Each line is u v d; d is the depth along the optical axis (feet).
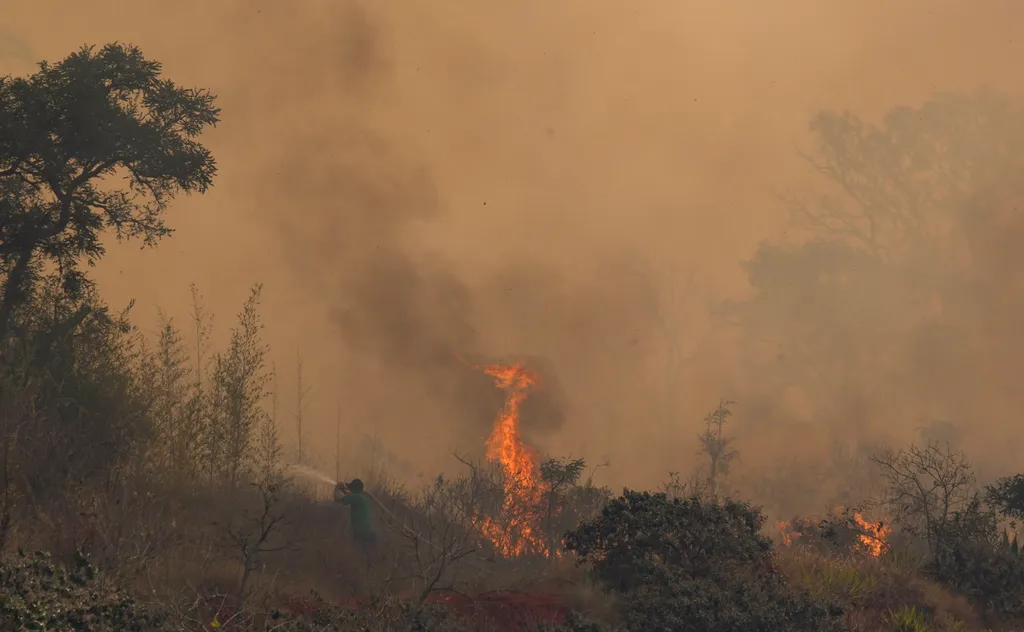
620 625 27.86
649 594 29.32
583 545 32.71
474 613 28.43
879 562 39.47
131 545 26.53
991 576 37.99
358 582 31.50
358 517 36.60
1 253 45.73
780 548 41.65
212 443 40.47
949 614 35.88
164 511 31.73
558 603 29.91
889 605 35.40
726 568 31.40
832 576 36.22
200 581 26.27
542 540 42.60
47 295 45.78
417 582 31.83
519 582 32.40
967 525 44.16
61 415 36.11
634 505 33.14
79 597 22.15
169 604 23.73
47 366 37.86
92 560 24.58
